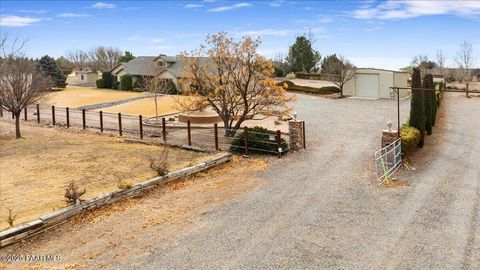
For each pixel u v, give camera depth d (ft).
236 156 62.95
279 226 35.91
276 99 71.61
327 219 37.40
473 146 68.54
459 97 148.25
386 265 28.84
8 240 32.55
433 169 54.75
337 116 99.30
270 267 28.71
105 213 39.45
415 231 34.50
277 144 62.13
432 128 86.53
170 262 29.60
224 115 74.79
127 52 277.44
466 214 38.24
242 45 70.64
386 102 125.80
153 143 73.20
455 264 28.84
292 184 48.52
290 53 229.66
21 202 44.42
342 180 49.62
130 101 139.85
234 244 32.42
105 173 55.52
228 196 44.52
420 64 240.53
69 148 71.26
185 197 44.37
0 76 82.33
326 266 28.76
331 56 203.10
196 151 67.10
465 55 261.03
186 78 74.59
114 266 29.17
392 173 52.26
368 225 35.94
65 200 40.91
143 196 44.62
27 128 95.04
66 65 340.59
